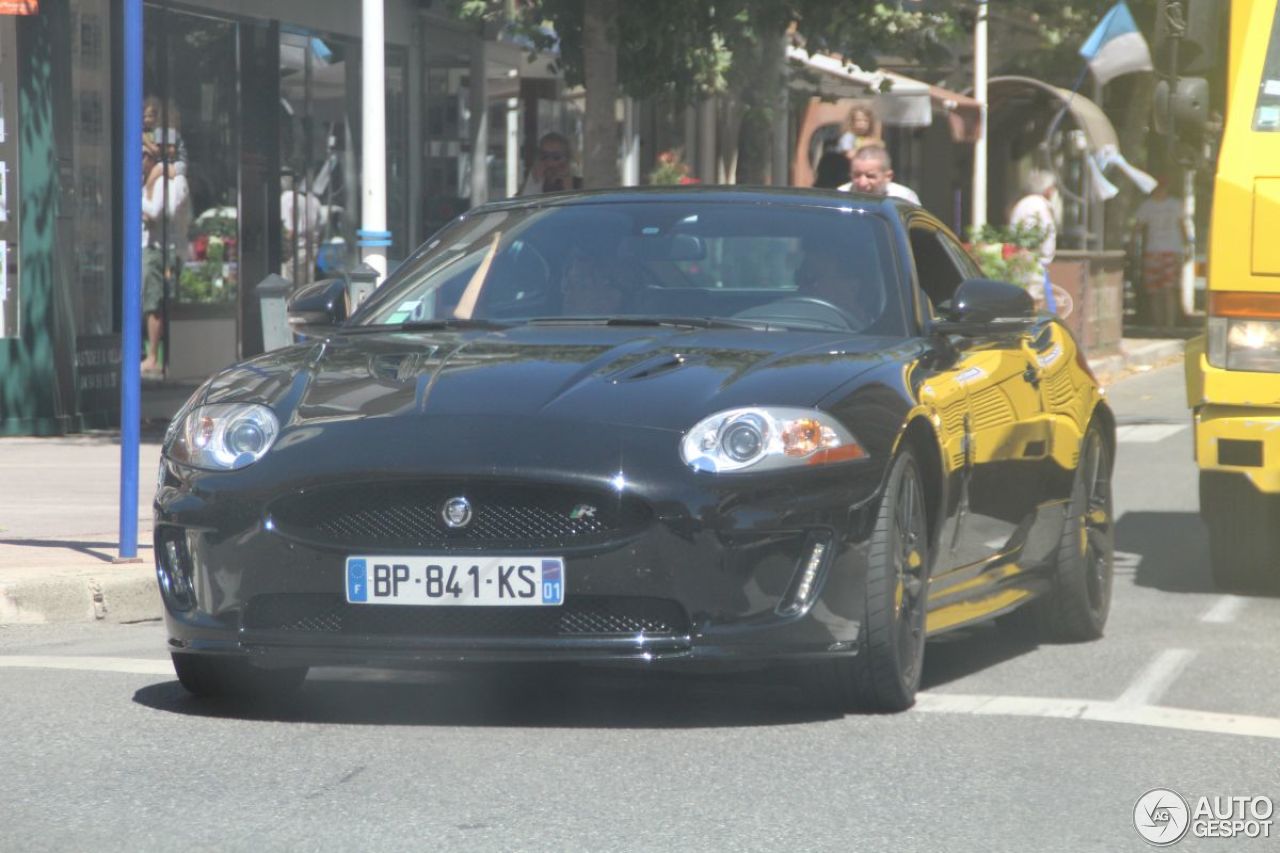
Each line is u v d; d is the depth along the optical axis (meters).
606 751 6.98
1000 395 8.84
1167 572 12.25
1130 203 41.00
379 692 8.15
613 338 8.06
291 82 24.47
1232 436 10.85
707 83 21.11
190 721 7.48
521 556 7.13
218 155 22.91
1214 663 9.03
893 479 7.50
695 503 7.12
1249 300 10.81
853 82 28.42
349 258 25.84
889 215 8.94
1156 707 7.88
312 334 8.88
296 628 7.38
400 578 7.20
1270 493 11.18
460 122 29.11
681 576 7.12
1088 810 6.23
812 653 7.25
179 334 22.25
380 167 17.20
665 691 8.16
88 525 12.80
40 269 19.30
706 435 7.23
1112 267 31.58
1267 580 11.51
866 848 5.75
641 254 8.76
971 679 8.58
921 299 8.64
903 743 7.15
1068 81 39.88
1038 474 9.25
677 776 6.61
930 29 21.33
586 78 19.56
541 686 8.28
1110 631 10.08
